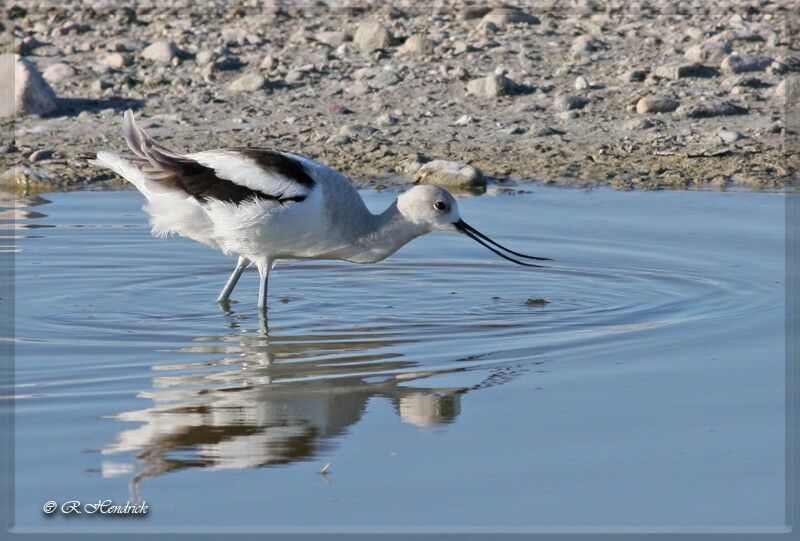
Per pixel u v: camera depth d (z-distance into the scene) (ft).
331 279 44.98
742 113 63.21
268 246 40.81
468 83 68.08
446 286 43.78
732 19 76.84
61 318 39.83
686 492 27.58
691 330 38.11
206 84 69.82
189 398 32.78
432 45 73.46
